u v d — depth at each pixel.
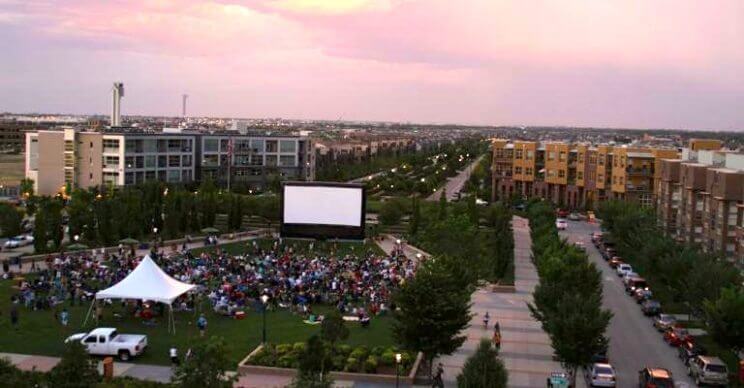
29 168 182.75
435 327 52.19
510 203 185.88
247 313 71.94
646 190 185.88
